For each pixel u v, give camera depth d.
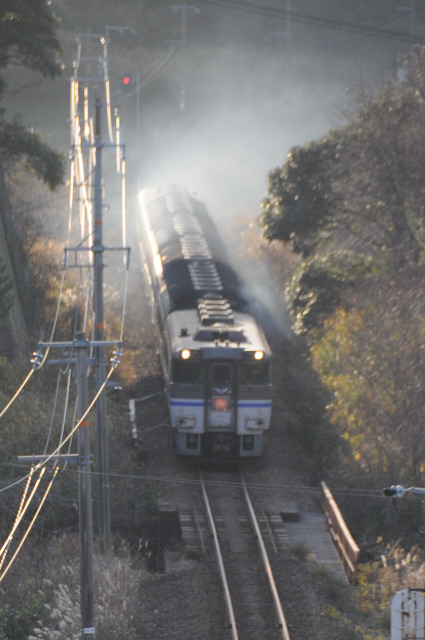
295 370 132.25
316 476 103.19
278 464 106.44
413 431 90.00
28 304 143.88
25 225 168.62
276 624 70.81
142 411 120.50
